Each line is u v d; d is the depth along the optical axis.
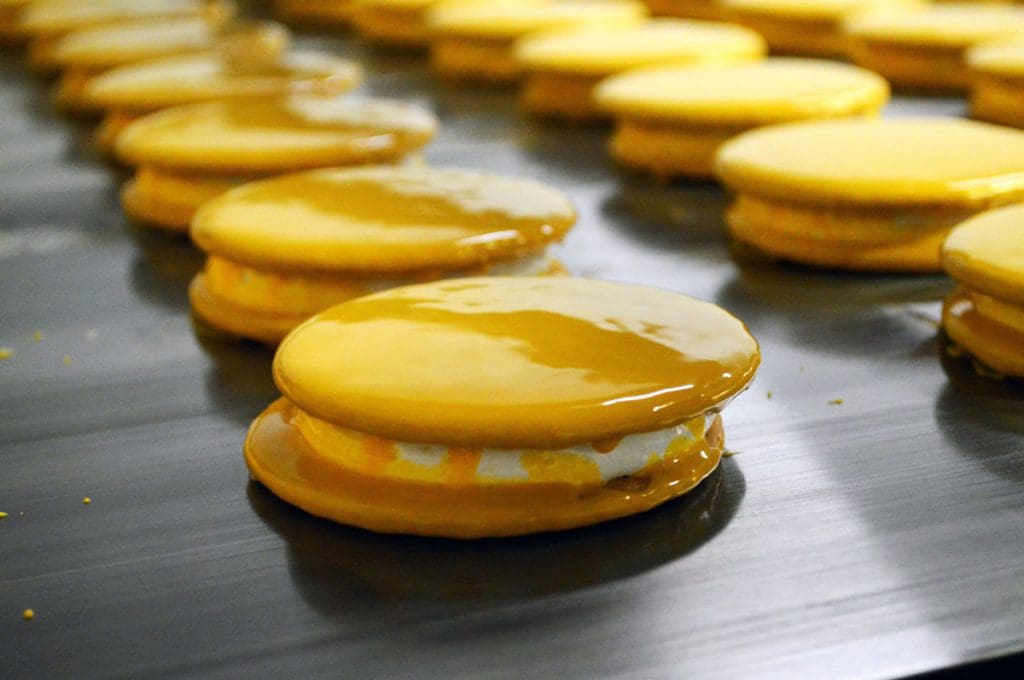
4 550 0.43
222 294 0.52
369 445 0.43
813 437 0.46
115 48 0.78
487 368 0.43
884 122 0.58
